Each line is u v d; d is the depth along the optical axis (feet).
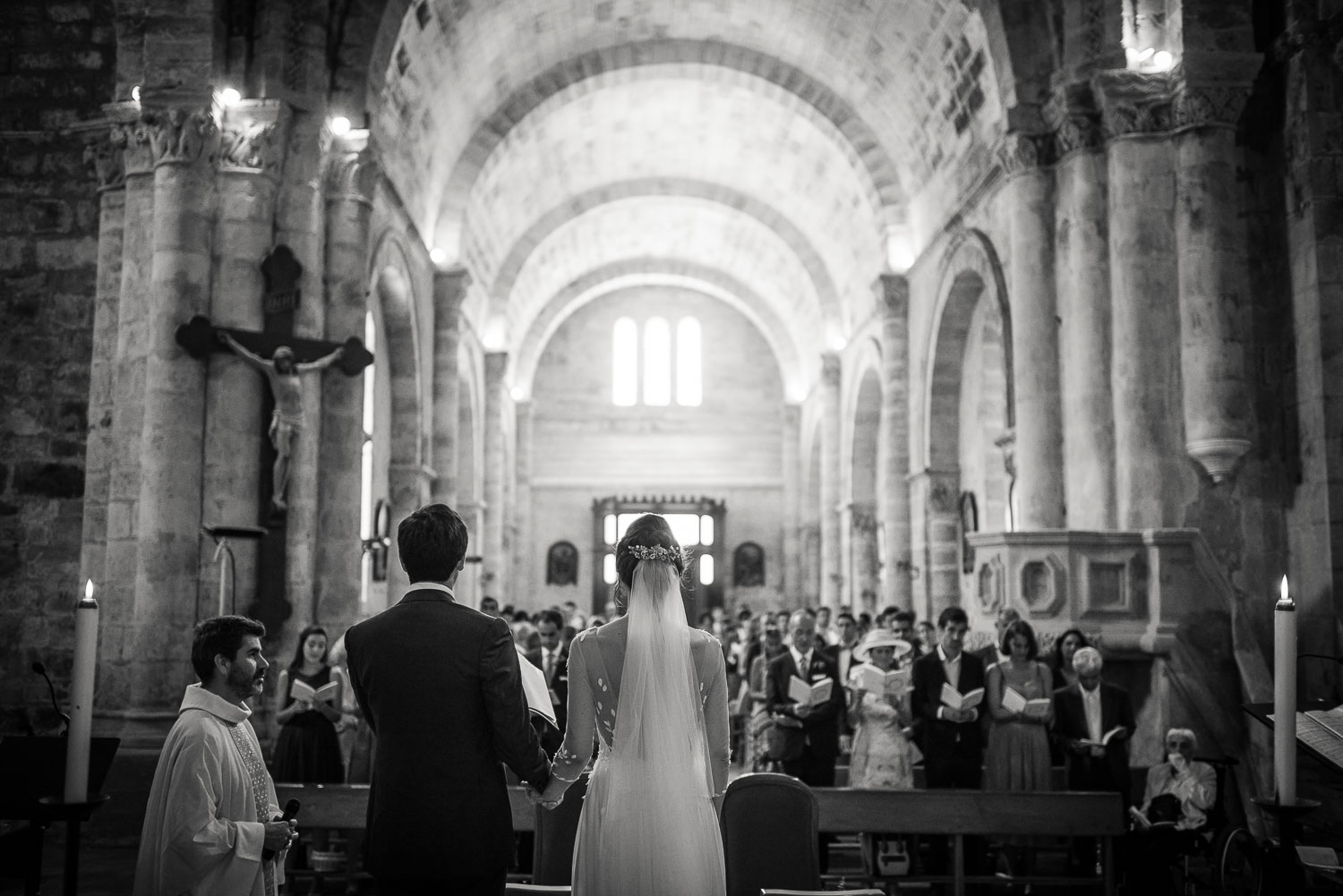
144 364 43.47
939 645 30.96
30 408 45.96
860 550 92.43
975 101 59.52
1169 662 39.22
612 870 14.49
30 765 17.99
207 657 15.66
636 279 116.57
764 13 69.56
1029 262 49.83
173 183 42.75
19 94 46.83
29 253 46.47
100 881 30.14
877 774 30.12
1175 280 45.14
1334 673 41.60
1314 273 43.78
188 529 41.86
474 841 13.78
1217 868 26.53
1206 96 44.50
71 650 44.83
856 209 82.89
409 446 66.54
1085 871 29.63
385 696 14.01
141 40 44.55
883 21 63.26
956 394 70.79
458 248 73.82
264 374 43.39
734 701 56.65
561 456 121.60
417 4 54.54
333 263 48.26
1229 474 43.98
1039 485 48.73
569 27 69.31
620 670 14.93
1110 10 46.93
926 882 26.58
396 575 66.08
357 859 29.58
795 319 113.29
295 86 45.62
